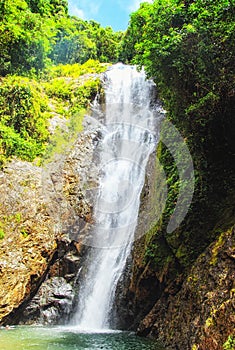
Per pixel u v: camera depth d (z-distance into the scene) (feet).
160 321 29.55
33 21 56.34
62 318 39.78
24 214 40.11
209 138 28.50
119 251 41.50
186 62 26.45
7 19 49.62
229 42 24.49
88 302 40.96
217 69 25.58
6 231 37.81
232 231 22.47
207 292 22.21
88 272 43.45
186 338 23.18
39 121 50.65
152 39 28.91
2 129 45.34
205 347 19.48
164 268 31.09
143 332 30.68
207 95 26.04
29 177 43.57
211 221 28.12
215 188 28.68
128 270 38.34
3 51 52.75
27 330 33.50
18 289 35.73
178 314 26.32
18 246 37.91
